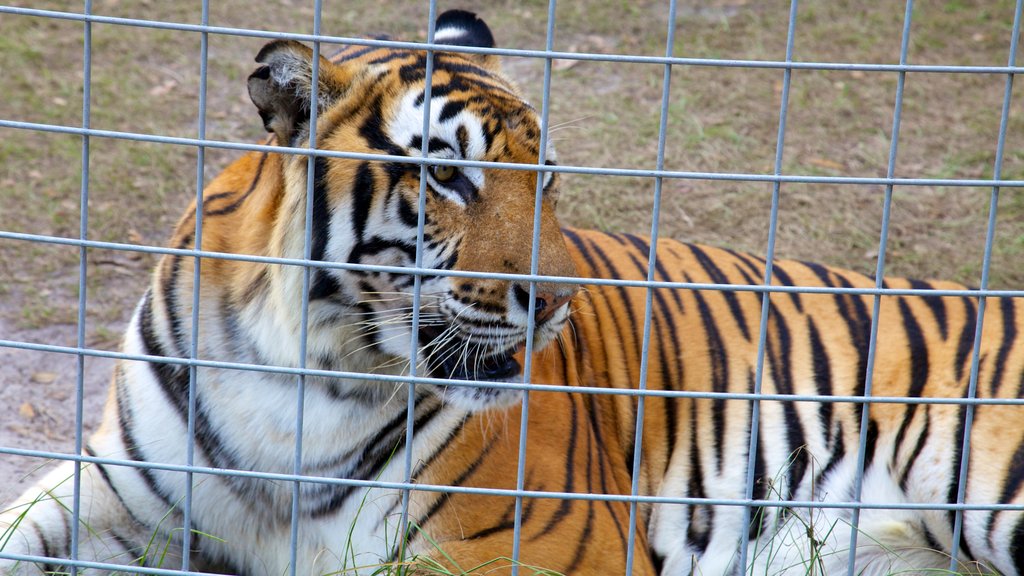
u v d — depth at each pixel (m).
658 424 3.86
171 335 3.16
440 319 3.04
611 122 7.75
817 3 10.17
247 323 3.10
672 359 3.89
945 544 3.74
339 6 9.73
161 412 3.17
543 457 3.35
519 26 9.45
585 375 3.72
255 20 9.31
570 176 6.93
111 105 7.70
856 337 3.96
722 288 2.36
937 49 9.24
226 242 3.18
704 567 3.83
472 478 3.24
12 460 4.35
